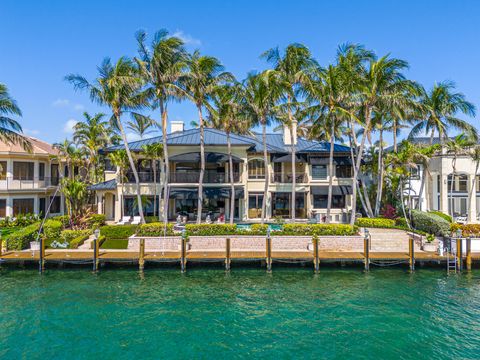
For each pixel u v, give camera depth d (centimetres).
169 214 3684
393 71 2959
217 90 2947
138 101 3044
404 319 1634
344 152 3756
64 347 1388
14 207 3775
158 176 3631
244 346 1399
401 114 3206
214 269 2380
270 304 1816
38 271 2336
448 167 3456
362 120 3428
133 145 3597
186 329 1542
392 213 3481
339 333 1504
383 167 3681
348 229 2702
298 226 2720
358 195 3844
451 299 1869
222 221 3434
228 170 3694
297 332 1515
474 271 2348
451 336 1474
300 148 3916
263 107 2933
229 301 1856
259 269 2377
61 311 1719
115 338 1460
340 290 2012
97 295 1933
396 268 2400
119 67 2870
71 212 3303
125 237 2955
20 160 3844
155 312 1717
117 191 3534
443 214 3256
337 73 2964
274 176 3812
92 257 2345
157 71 2855
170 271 2341
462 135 3253
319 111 3253
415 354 1338
